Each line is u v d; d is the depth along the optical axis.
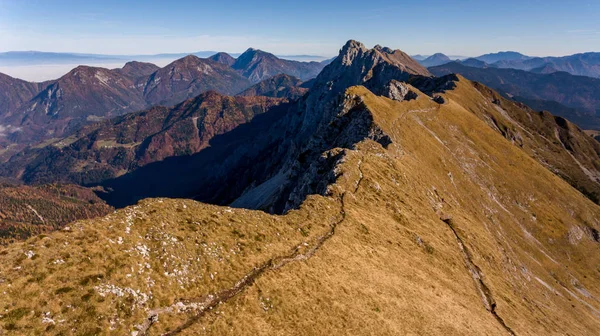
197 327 26.36
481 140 152.50
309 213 49.69
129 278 27.55
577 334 67.88
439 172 106.38
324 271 38.78
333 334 31.41
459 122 156.38
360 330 33.12
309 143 126.31
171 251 31.62
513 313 55.88
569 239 125.75
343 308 34.78
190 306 28.77
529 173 149.12
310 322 31.53
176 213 37.28
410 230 60.09
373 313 36.06
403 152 96.31
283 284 34.16
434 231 67.06
